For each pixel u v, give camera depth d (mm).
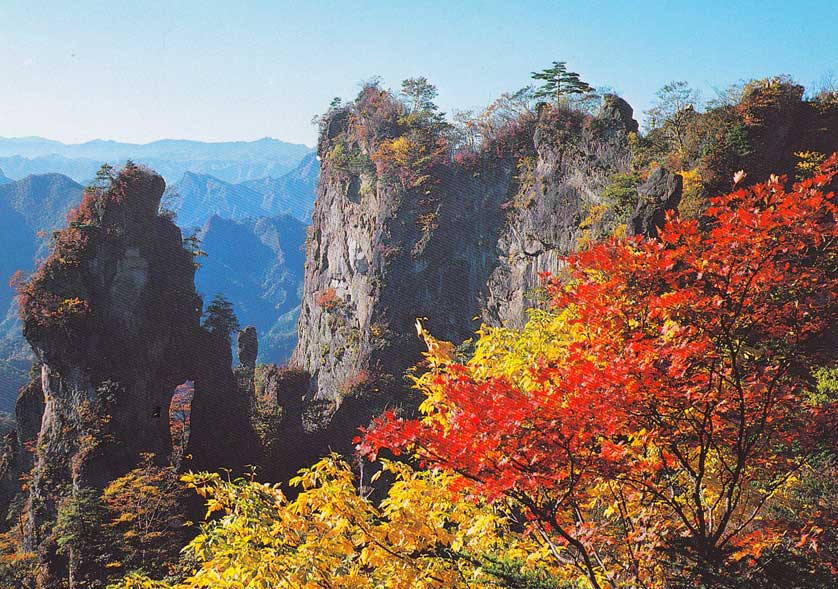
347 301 175125
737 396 11984
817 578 11398
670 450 12750
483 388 11180
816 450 13234
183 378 132875
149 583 13703
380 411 149125
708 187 97375
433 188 158625
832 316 12344
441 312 155625
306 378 167250
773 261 12281
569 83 146625
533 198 143250
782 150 98750
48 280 119938
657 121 124625
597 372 10914
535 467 10648
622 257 12703
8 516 130750
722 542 12352
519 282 144125
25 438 140625
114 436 116250
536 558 13461
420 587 11781
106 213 125062
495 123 158875
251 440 137625
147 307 125938
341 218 180625
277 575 11148
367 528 11742
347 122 193125
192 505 103250
